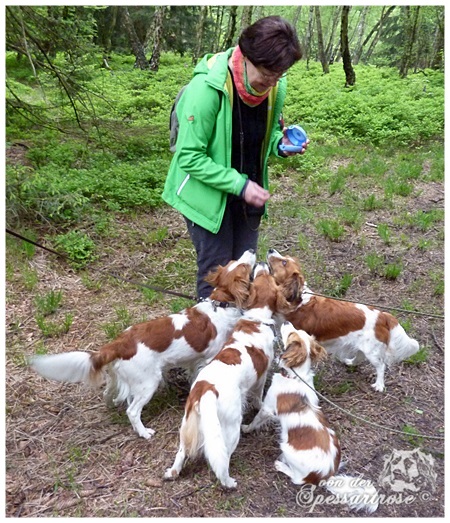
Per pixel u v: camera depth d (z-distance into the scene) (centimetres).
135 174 784
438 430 366
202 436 298
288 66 304
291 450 311
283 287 385
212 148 341
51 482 314
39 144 880
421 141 1136
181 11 2122
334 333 396
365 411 383
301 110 1284
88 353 338
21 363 425
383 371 404
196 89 326
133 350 346
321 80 1620
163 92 1419
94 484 314
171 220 704
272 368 430
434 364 440
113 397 374
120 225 673
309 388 329
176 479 317
